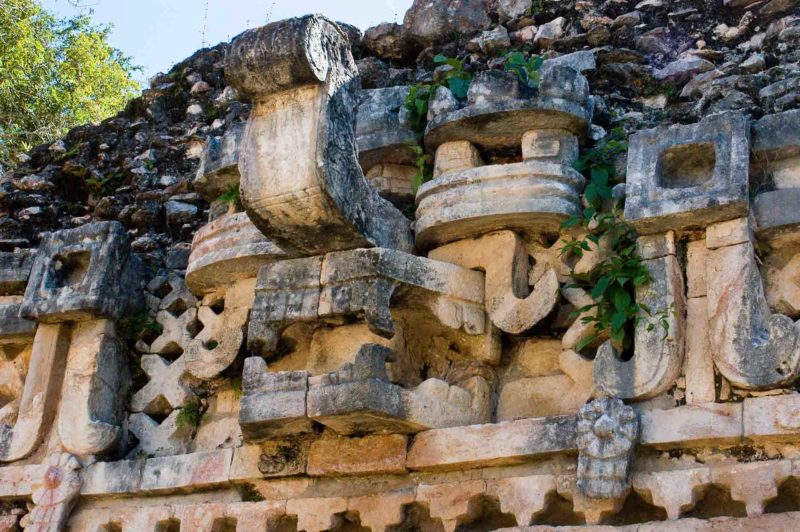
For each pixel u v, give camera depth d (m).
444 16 9.29
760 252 6.53
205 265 7.79
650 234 6.65
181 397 8.00
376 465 6.90
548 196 7.06
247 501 7.33
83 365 8.04
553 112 7.22
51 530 7.66
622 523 6.30
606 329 6.70
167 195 9.63
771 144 6.59
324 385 6.71
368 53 9.63
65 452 7.89
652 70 8.15
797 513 5.84
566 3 8.94
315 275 7.03
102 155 10.32
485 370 7.11
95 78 17.22
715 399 6.21
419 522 6.90
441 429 6.80
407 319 7.23
